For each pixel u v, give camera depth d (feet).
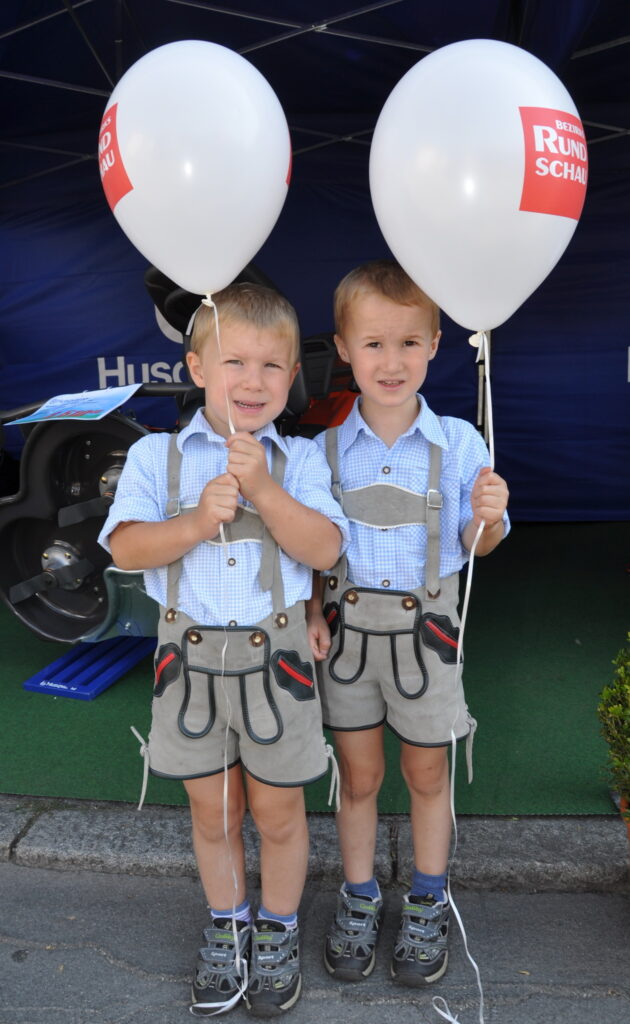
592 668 10.07
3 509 9.32
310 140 16.43
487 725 8.62
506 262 4.39
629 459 16.89
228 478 4.59
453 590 5.31
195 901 6.20
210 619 4.88
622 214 15.92
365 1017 5.15
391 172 4.40
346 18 11.18
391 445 5.27
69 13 11.28
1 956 5.64
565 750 8.05
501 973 5.44
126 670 9.99
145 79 4.40
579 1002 5.19
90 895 6.27
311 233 16.79
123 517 4.96
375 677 5.27
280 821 5.10
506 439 17.07
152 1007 5.24
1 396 17.79
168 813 7.02
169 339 17.16
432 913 5.47
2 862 6.65
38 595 9.80
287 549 4.83
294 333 4.88
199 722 4.94
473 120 4.12
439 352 16.74
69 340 17.42
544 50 11.21
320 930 5.89
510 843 6.48
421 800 5.50
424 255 4.48
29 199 16.94
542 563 14.57
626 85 14.23
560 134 4.22
